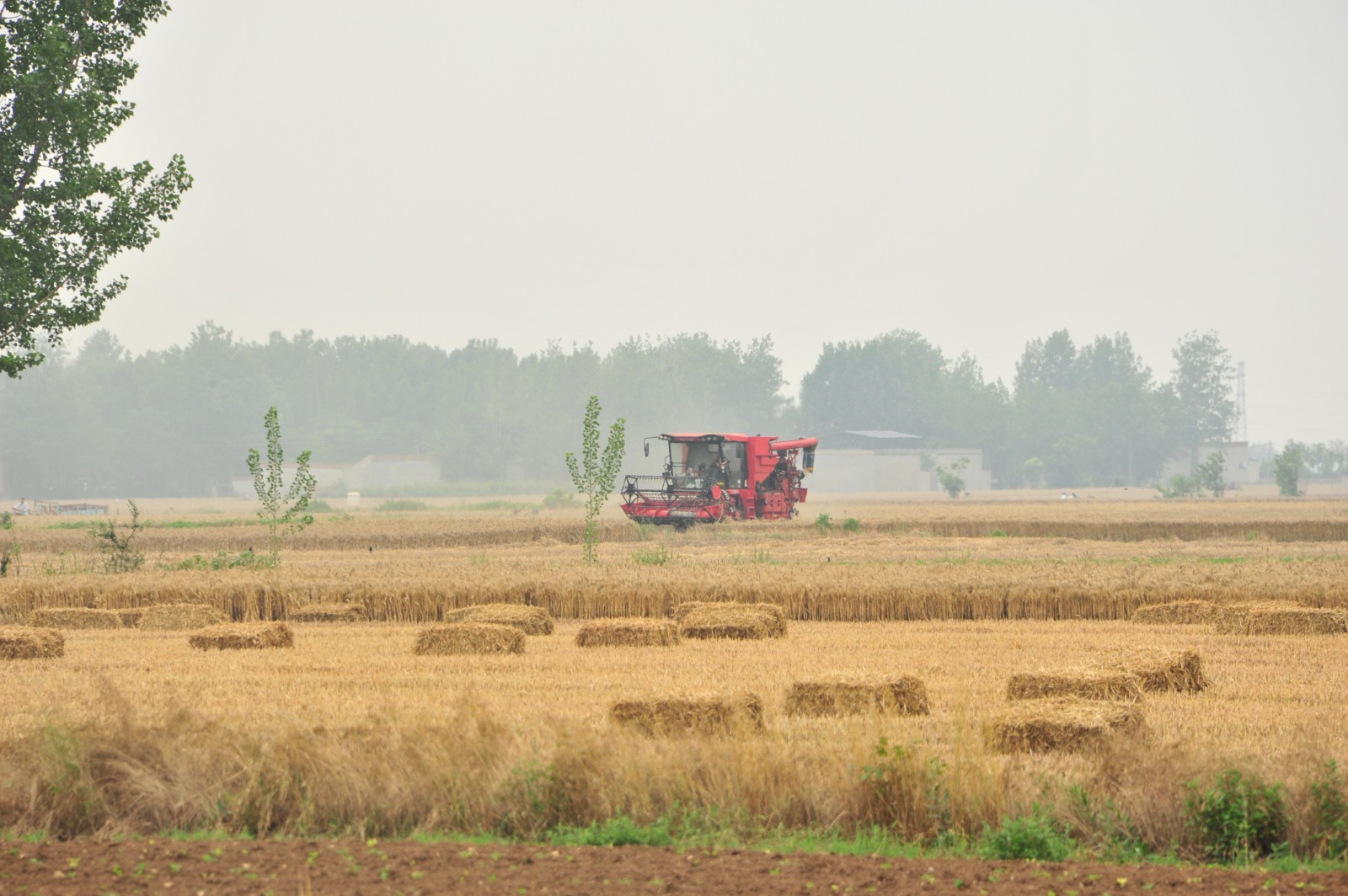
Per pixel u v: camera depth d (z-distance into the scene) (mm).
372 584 99250
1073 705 48156
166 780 41625
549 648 77562
